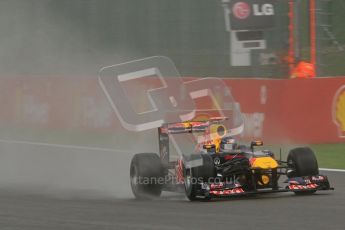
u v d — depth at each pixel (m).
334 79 58.03
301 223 23.80
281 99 58.59
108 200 32.69
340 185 36.06
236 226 23.62
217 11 81.50
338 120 58.00
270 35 75.06
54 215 27.55
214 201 30.30
